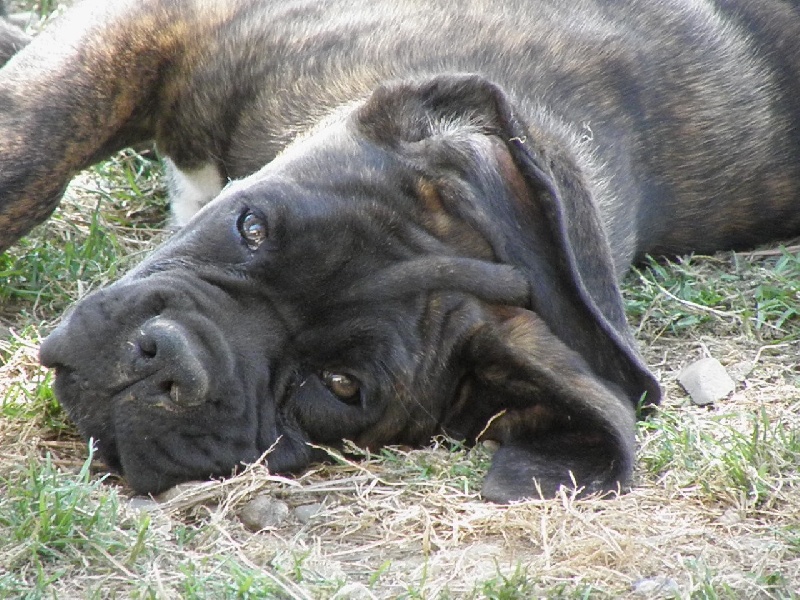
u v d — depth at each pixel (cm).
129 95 1002
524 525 749
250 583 653
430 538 742
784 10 1198
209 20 1014
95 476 789
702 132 1101
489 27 1012
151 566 676
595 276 819
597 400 793
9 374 885
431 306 802
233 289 778
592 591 686
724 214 1140
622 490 789
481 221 813
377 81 964
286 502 780
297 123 961
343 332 781
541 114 940
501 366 807
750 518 788
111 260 1057
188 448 758
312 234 784
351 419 801
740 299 1073
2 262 1027
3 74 973
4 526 695
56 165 963
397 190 815
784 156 1168
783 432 866
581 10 1066
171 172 1081
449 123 841
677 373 970
